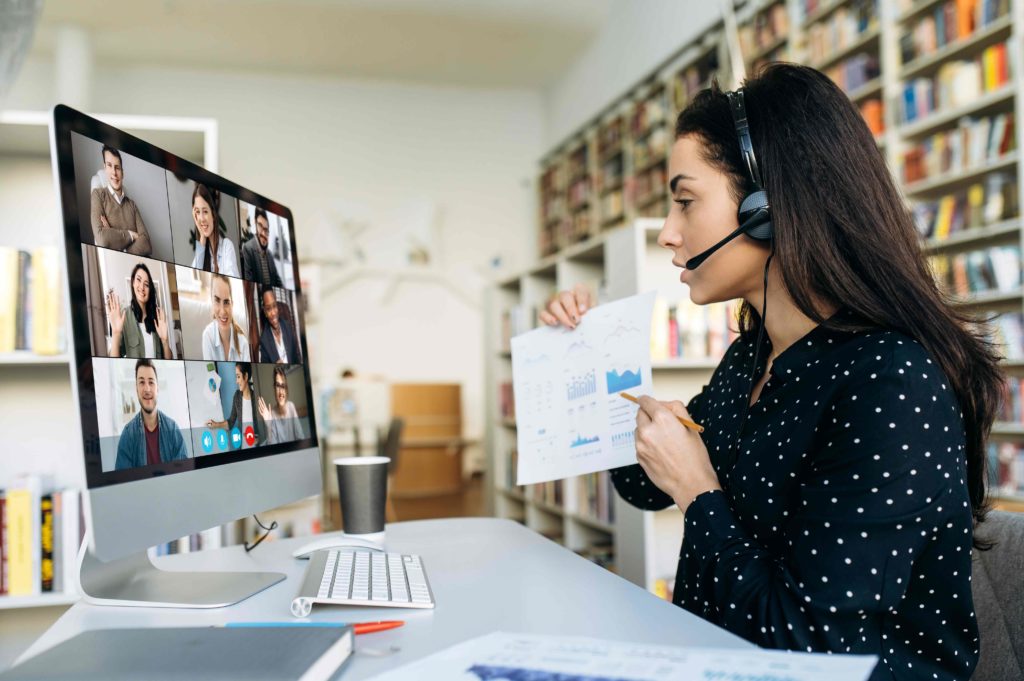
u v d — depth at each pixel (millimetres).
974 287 3303
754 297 979
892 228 849
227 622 753
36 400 2053
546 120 8930
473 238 8695
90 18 6785
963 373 838
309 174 8266
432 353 8367
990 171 3459
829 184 848
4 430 2029
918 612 786
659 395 2654
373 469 1113
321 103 8344
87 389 719
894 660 771
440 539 1145
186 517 832
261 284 1084
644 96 6664
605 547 3254
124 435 757
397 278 8289
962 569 776
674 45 6133
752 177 891
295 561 1034
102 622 761
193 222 937
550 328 1100
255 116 8156
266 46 7527
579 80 8039
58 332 1822
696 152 942
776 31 4883
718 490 868
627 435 1007
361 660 622
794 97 891
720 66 5516
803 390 863
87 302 739
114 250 790
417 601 766
